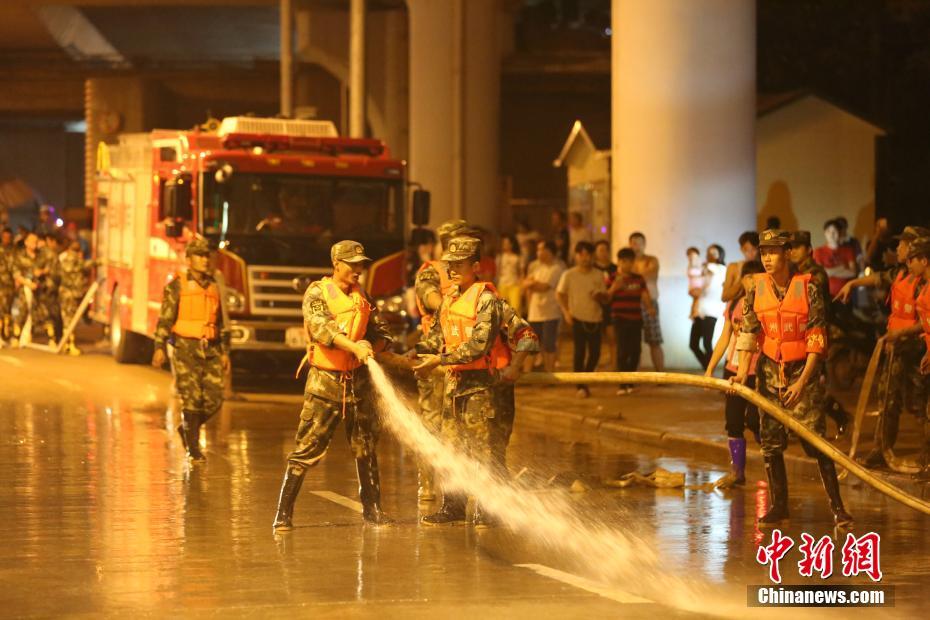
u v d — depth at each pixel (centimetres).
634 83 3428
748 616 1144
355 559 1356
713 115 3406
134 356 3638
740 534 1509
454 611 1145
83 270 4031
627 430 2366
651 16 3400
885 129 3975
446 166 5819
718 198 3409
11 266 4222
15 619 1118
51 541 1441
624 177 3453
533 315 3108
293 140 3061
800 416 1546
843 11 5662
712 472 1997
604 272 3114
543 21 8138
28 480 1845
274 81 8506
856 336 2881
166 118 8612
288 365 3406
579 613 1141
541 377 1505
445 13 5816
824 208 3994
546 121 7819
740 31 3422
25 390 2997
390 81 6931
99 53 9388
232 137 3036
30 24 7981
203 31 9006
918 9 5300
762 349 1570
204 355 2027
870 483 1420
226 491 1767
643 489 1830
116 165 3738
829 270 2942
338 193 3036
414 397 2767
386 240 3061
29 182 12012
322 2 6794
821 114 3991
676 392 2930
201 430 2394
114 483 1827
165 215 3023
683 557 1381
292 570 1304
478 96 5841
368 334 1537
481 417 1516
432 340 1554
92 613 1136
